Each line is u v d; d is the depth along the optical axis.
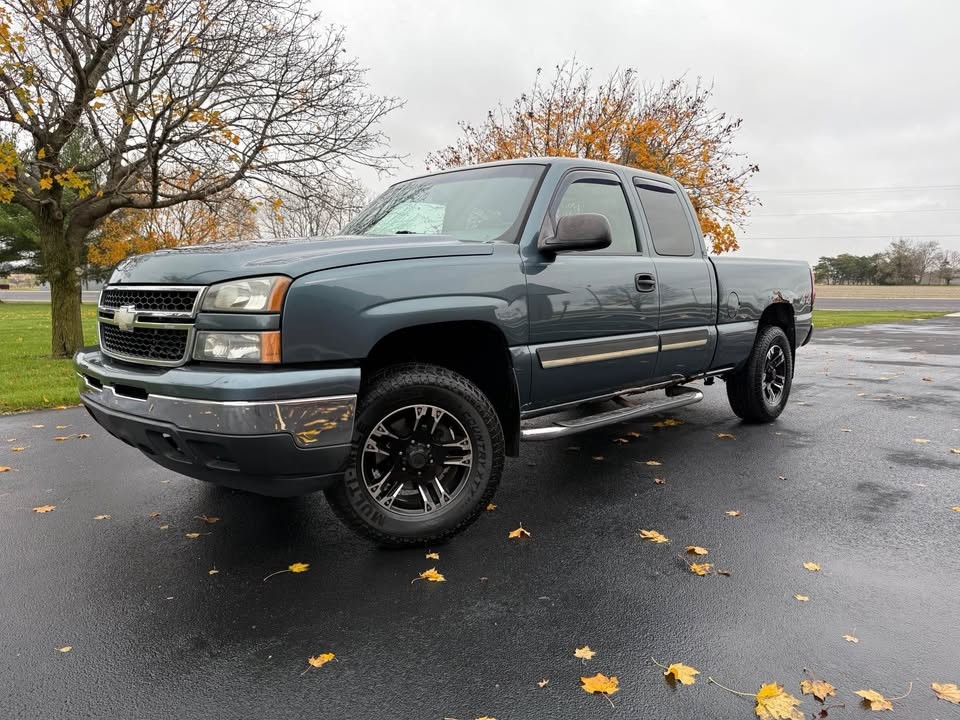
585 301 3.67
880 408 6.64
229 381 2.50
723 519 3.54
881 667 2.17
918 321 22.72
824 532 3.35
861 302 44.41
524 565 2.98
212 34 9.60
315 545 3.22
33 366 9.77
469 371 3.52
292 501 3.87
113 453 4.95
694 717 1.93
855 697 2.02
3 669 2.20
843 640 2.34
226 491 4.06
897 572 2.89
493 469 3.24
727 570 2.91
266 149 10.46
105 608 2.61
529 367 3.40
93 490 4.07
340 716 1.95
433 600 2.66
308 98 10.18
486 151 17.05
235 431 2.50
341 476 2.83
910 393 7.59
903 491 4.00
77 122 10.03
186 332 2.71
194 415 2.56
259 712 1.97
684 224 4.80
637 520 3.54
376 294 2.78
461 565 2.99
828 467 4.52
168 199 10.73
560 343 3.56
